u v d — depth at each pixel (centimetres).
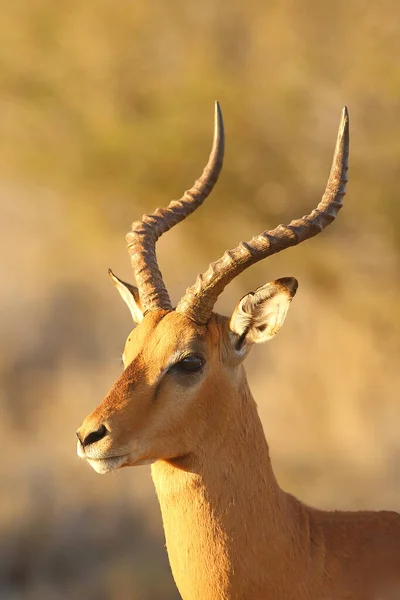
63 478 3158
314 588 1467
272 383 4066
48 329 4631
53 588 2689
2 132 4019
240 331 1478
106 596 2620
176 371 1429
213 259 3962
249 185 3772
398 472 3359
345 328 3962
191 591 1445
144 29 3941
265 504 1449
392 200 3641
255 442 1473
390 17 3697
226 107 3731
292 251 3859
